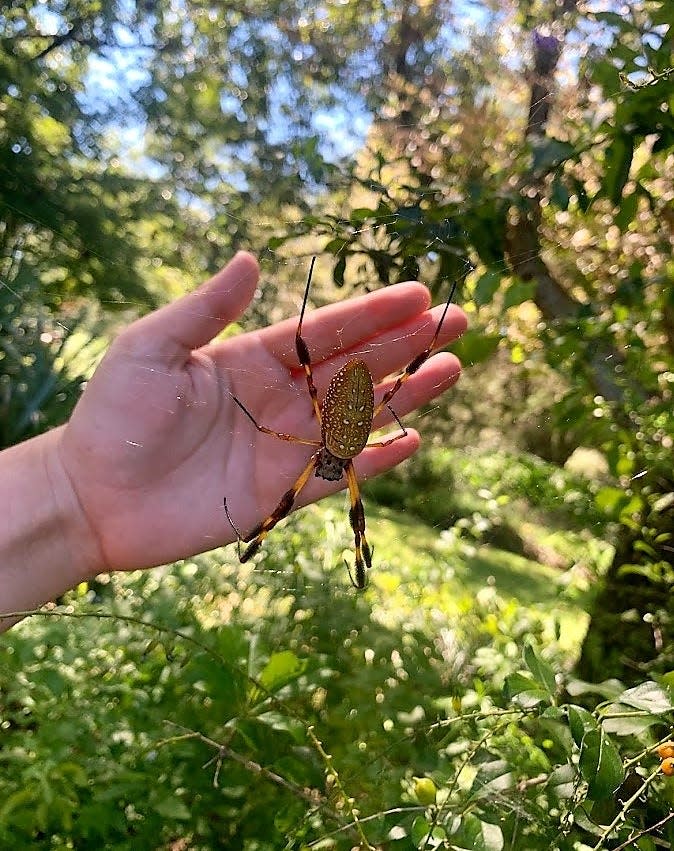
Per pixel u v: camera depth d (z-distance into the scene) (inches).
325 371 11.6
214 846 10.5
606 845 7.9
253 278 10.0
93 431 10.4
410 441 12.2
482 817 7.2
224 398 11.3
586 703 12.3
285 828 9.4
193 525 11.0
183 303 10.1
